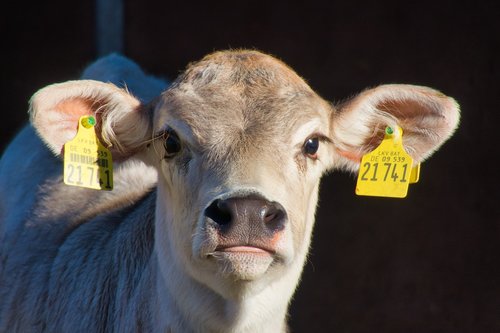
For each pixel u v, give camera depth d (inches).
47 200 572.7
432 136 482.6
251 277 393.4
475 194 795.4
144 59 962.1
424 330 780.0
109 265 500.1
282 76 458.6
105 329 485.7
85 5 972.6
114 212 541.6
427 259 799.1
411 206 820.0
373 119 482.6
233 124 430.3
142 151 473.7
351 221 838.5
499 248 772.0
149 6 959.6
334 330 792.9
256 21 936.3
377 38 895.1
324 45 914.1
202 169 421.7
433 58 860.0
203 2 950.4
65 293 512.1
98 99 460.1
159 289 454.9
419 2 874.1
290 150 431.5
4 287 553.0
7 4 984.3
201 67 460.4
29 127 656.4
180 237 429.7
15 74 983.0
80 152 458.6
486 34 829.2
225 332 440.1
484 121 809.5
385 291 802.2
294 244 427.2
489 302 764.0
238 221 387.9
